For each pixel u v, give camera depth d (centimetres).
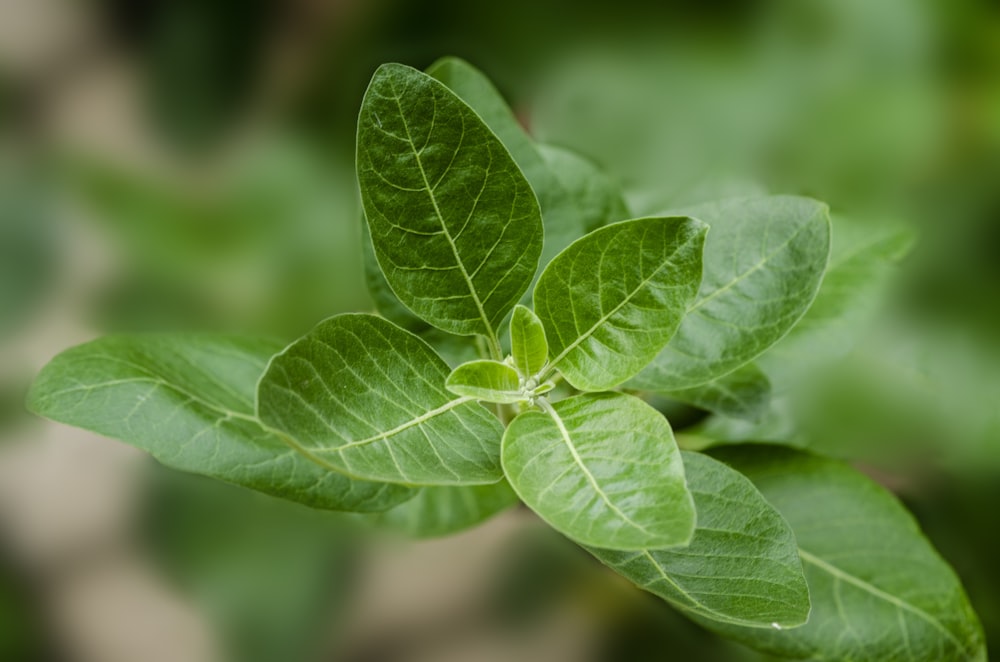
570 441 41
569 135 54
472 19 63
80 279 61
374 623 57
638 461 40
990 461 49
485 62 63
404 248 41
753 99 55
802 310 43
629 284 41
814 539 46
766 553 42
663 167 53
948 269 54
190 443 43
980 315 52
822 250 43
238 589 55
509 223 42
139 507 57
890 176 55
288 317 53
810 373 47
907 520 46
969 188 55
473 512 49
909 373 49
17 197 62
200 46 67
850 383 49
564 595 57
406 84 40
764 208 43
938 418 49
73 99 69
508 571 57
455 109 40
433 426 41
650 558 41
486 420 42
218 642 57
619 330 41
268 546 55
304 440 39
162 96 68
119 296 58
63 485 59
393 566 57
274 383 39
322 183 56
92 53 70
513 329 42
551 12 62
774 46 57
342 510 43
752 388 45
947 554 53
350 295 53
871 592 46
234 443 43
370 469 39
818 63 56
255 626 55
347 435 40
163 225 55
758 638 45
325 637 56
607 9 61
